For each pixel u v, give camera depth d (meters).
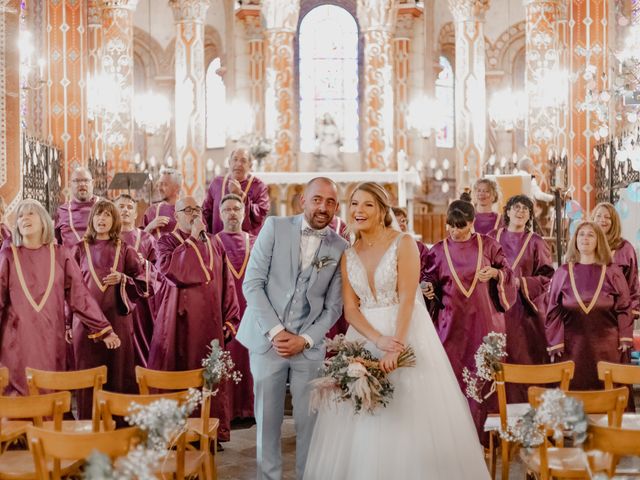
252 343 6.46
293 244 6.39
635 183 12.25
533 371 6.18
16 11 12.06
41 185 16.05
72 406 9.95
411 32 29.33
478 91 22.80
